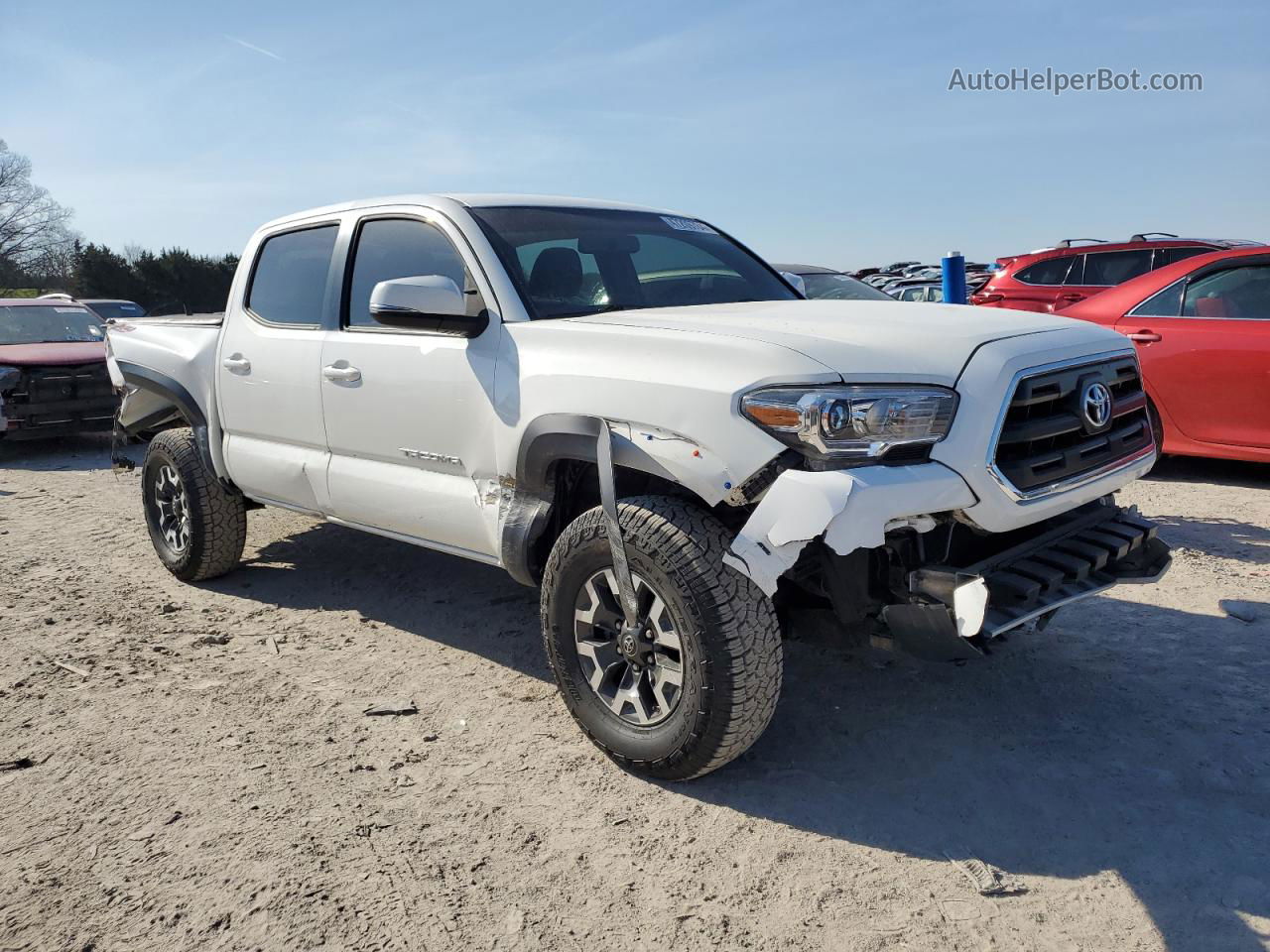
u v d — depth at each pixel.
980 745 3.26
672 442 2.90
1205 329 6.66
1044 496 2.92
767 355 2.78
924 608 2.72
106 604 4.95
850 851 2.69
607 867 2.64
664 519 2.87
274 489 4.61
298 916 2.43
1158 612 4.43
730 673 2.76
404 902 2.49
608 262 3.97
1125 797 2.91
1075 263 10.43
